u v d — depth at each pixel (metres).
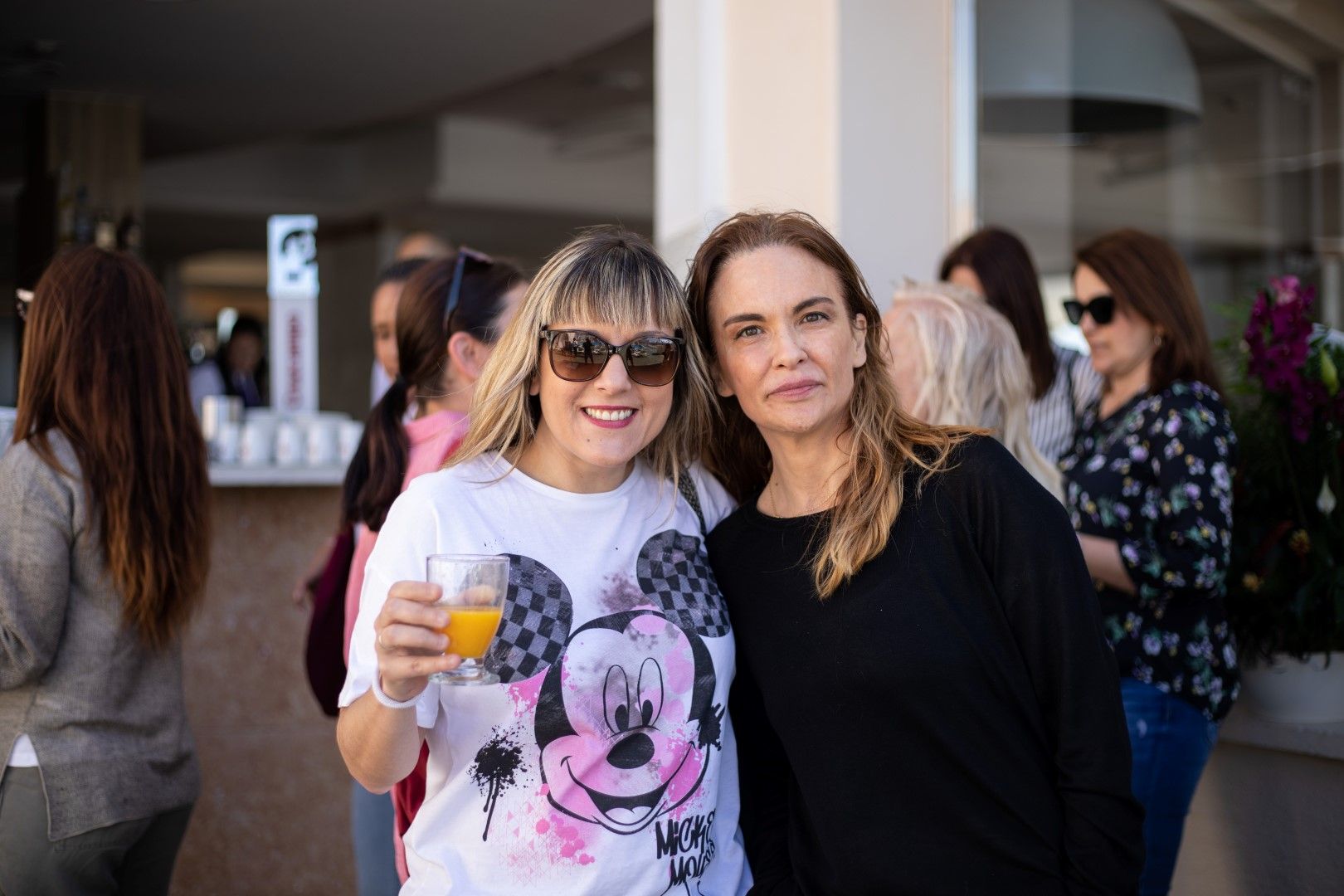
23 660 1.87
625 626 1.53
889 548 1.53
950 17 3.26
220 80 6.25
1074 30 3.61
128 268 2.09
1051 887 1.47
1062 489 2.08
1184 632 2.14
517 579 1.51
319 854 3.82
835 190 3.15
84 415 1.96
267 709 3.82
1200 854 2.28
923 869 1.48
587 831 1.46
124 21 5.33
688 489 1.75
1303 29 3.83
